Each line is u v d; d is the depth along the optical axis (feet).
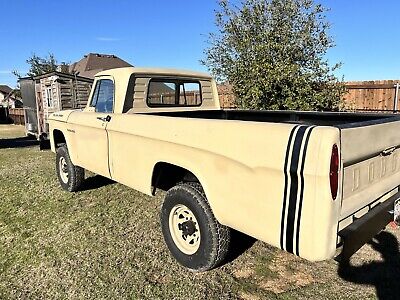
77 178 17.30
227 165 7.95
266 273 9.76
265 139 7.04
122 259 10.72
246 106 27.66
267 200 7.14
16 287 9.25
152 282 9.39
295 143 6.55
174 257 10.39
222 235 9.10
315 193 6.35
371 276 9.46
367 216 7.52
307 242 6.57
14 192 18.26
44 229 13.15
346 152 6.69
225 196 8.14
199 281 9.40
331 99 27.50
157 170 10.62
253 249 11.17
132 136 11.15
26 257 10.93
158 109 14.07
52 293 8.95
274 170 6.88
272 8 32.76
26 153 32.94
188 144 8.91
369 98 28.50
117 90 12.96
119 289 9.08
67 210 15.23
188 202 9.53
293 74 26.94
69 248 11.51
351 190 7.38
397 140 8.91
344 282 9.21
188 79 15.37
